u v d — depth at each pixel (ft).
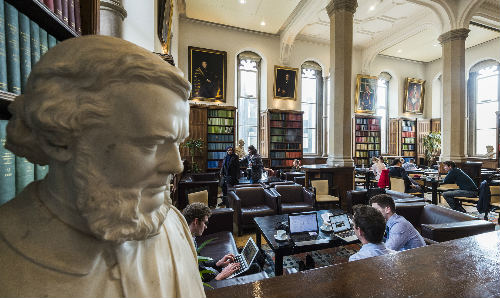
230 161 20.27
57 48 1.12
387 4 28.86
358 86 40.06
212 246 9.34
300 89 37.76
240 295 1.81
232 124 32.14
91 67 1.02
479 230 8.33
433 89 45.24
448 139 27.76
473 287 1.89
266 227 10.17
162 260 1.40
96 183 1.04
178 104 1.21
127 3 11.61
